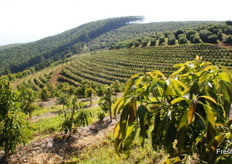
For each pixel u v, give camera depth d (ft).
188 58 205.87
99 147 28.89
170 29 564.71
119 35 629.10
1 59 545.44
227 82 5.02
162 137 5.41
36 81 250.78
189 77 6.05
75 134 35.24
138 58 246.47
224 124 5.13
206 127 4.56
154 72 5.35
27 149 28.89
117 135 5.20
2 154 27.20
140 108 4.69
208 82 5.24
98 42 602.44
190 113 4.29
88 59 305.32
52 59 514.27
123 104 4.91
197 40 250.78
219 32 243.19
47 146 30.17
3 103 20.59
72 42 626.64
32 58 502.79
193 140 4.82
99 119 45.27
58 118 53.62
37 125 46.19
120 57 272.10
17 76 311.68
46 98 107.04
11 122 20.77
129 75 190.60
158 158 22.79
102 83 186.19
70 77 235.81
